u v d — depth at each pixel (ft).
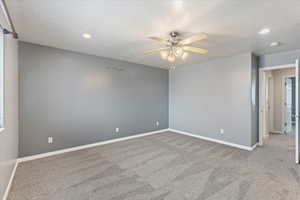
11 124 7.25
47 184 6.90
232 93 12.42
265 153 10.75
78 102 11.52
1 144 5.58
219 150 11.39
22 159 9.20
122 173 7.94
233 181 7.18
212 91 13.84
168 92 18.28
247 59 11.53
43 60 9.98
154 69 16.76
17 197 6.03
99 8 5.79
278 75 16.98
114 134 13.64
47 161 9.29
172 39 8.19
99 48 10.57
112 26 7.30
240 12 5.99
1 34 5.87
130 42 9.36
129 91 14.65
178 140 14.05
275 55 11.60
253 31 7.71
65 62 10.87
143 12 6.07
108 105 13.19
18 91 9.02
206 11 5.94
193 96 15.52
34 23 7.02
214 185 6.86
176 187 6.72
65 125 10.91
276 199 5.89
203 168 8.51
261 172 8.02
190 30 7.63
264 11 5.90
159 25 7.15
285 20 6.59
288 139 14.39
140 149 11.60
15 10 5.92
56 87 10.51
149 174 7.86
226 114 12.84
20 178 7.36
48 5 5.59
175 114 17.47
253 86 11.82
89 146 12.08
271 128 17.21
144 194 6.24
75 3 5.48
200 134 14.85
